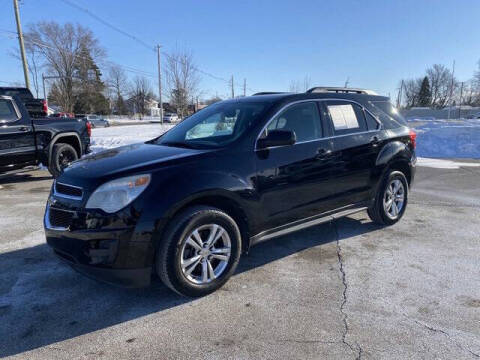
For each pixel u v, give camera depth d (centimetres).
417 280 358
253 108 395
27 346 263
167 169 311
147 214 291
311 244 451
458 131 1412
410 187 539
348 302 318
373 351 254
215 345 262
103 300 324
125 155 356
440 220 547
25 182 822
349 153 437
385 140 485
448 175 912
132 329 282
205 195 316
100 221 289
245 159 348
